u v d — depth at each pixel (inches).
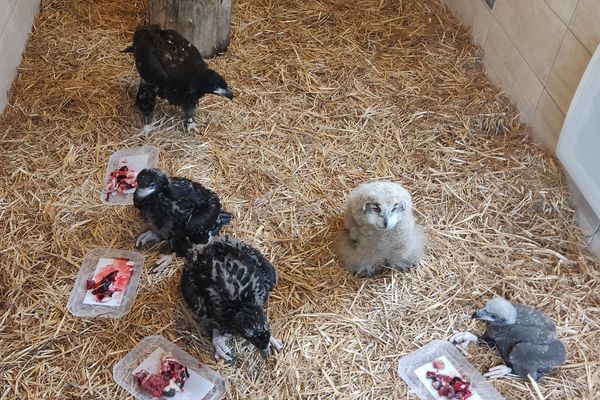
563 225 80.1
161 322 70.2
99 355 67.7
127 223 77.3
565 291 74.7
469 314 72.6
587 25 76.6
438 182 83.3
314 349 69.3
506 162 85.2
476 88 94.2
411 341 70.5
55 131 85.1
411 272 75.3
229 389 66.3
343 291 73.5
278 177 82.5
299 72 94.3
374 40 99.7
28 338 68.1
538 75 85.8
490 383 68.0
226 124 87.7
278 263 75.2
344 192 81.8
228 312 65.1
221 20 92.6
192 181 75.6
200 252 68.5
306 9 103.1
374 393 67.1
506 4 90.4
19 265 72.9
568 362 69.6
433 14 104.1
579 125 75.5
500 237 78.7
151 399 65.4
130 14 100.5
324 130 88.1
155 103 84.6
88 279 72.7
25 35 94.1
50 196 78.9
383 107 91.0
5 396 64.8
